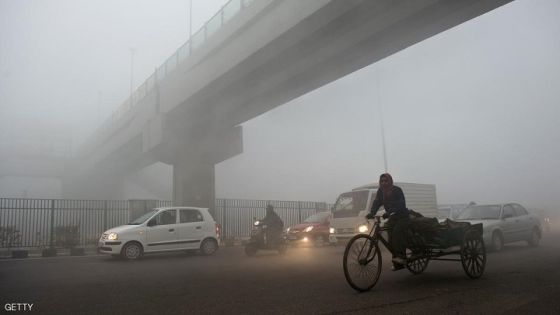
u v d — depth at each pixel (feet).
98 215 79.66
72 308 18.28
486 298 18.63
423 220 23.06
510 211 44.29
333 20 53.26
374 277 21.12
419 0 49.42
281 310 17.04
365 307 17.17
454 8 51.75
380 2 49.70
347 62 66.13
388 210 22.52
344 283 23.02
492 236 39.52
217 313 16.90
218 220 84.69
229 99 85.05
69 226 70.33
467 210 45.52
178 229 44.75
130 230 42.04
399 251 22.18
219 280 25.39
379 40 59.41
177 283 24.63
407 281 23.36
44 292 22.17
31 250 56.95
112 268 33.96
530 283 22.16
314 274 26.96
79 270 32.81
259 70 70.23
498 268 27.99
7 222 67.82
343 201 45.60
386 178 22.57
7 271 32.81
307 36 57.72
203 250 46.29
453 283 22.54
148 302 19.29
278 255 44.21
